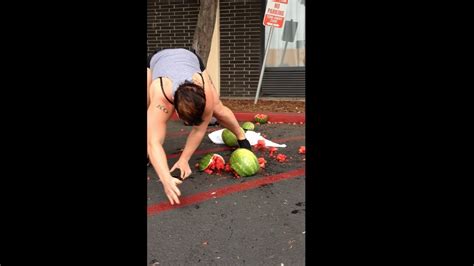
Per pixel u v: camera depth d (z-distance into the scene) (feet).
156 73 14.25
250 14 40.19
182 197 15.48
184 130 28.02
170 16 42.27
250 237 12.37
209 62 41.14
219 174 18.11
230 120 18.97
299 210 14.17
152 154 12.84
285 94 40.63
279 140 24.77
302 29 40.40
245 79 41.06
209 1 31.42
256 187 16.47
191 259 11.19
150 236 12.43
